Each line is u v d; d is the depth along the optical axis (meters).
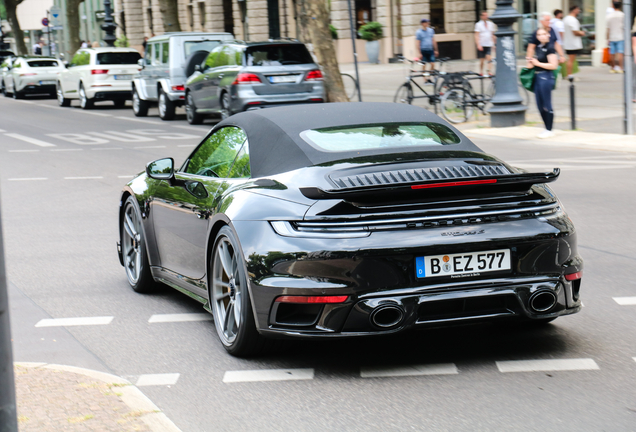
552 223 6.30
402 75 44.19
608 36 36.94
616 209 13.02
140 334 7.60
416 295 5.97
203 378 6.35
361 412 5.55
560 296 6.36
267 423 5.43
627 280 9.01
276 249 6.10
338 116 7.47
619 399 5.61
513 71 24.30
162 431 5.14
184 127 29.64
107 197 15.76
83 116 35.91
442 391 5.88
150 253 8.85
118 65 39.53
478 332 7.29
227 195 6.89
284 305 6.14
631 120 21.22
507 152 19.88
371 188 5.90
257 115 7.56
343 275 5.93
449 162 6.59
